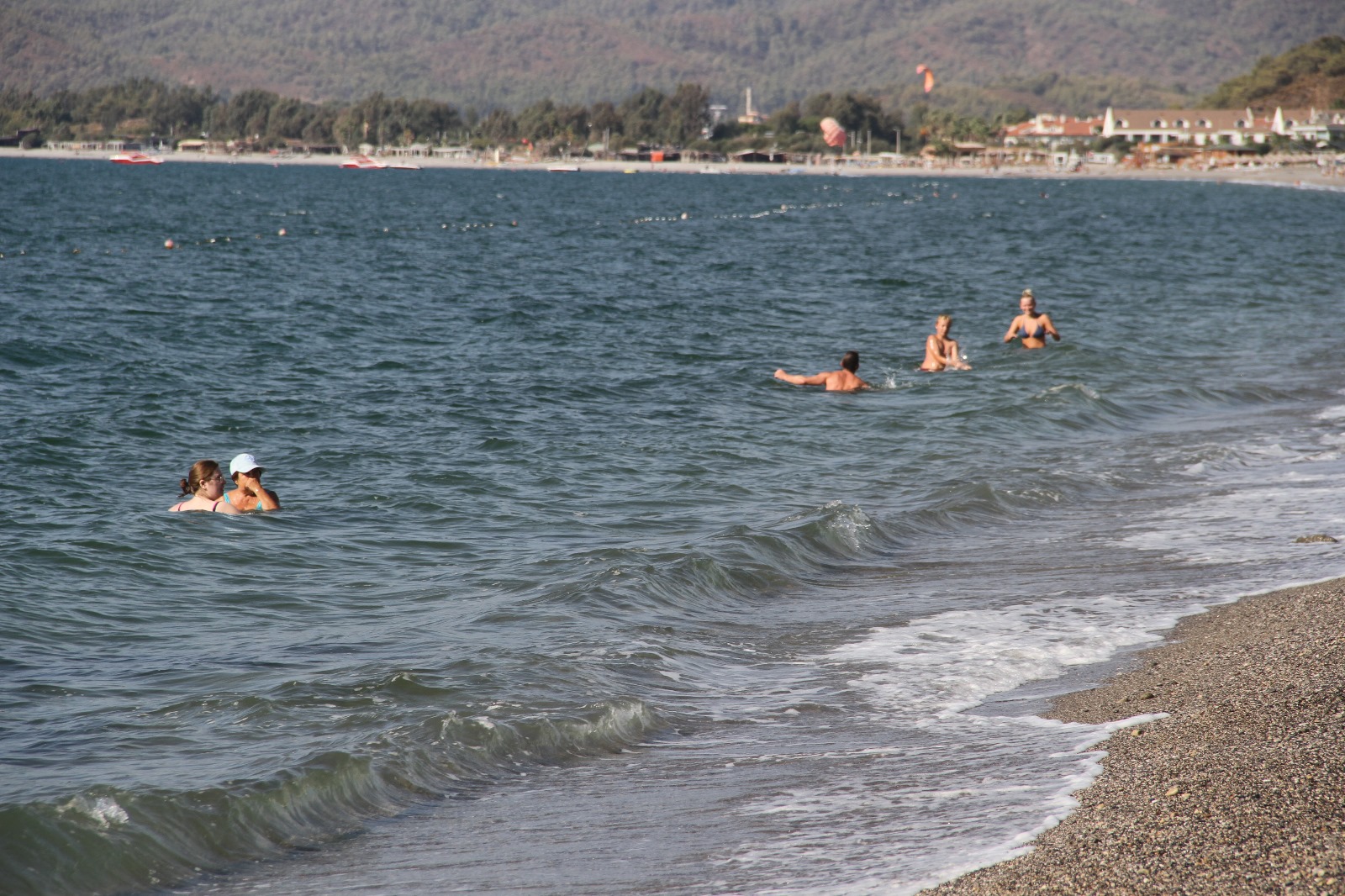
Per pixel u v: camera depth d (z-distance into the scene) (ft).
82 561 115.03
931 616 104.73
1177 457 165.58
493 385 214.28
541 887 60.03
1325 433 180.24
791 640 99.50
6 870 60.64
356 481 149.38
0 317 290.76
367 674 87.51
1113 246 567.18
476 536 127.03
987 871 57.82
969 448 170.91
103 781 69.82
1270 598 104.94
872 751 76.89
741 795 70.69
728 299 349.20
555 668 89.81
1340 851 55.88
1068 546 126.62
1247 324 294.66
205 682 86.33
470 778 73.61
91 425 176.65
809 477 153.89
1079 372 228.43
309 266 461.37
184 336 268.21
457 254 530.27
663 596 108.47
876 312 320.91
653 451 166.20
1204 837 58.75
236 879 61.93
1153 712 79.97
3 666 88.99
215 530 126.93
